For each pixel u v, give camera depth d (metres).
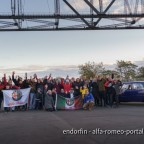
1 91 20.48
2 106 21.70
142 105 23.30
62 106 20.78
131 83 23.33
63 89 21.00
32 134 11.31
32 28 26.03
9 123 14.26
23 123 14.18
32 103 20.98
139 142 9.71
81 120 14.85
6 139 10.46
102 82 22.20
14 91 20.62
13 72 21.20
